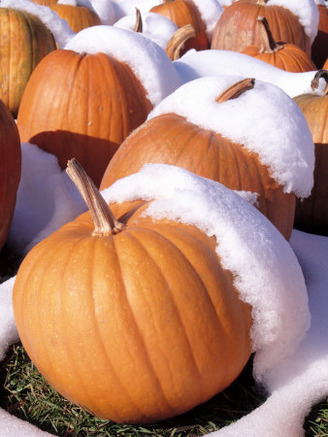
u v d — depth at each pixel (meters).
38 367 1.12
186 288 1.04
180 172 1.17
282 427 1.08
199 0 3.36
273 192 1.35
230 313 1.07
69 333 1.05
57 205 1.63
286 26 2.79
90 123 1.69
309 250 1.58
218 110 1.37
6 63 2.17
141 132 1.41
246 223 1.12
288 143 1.35
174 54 2.31
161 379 1.05
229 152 1.33
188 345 1.04
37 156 1.69
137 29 2.42
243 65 2.03
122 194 1.20
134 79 1.74
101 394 1.06
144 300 1.03
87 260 1.06
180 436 1.11
